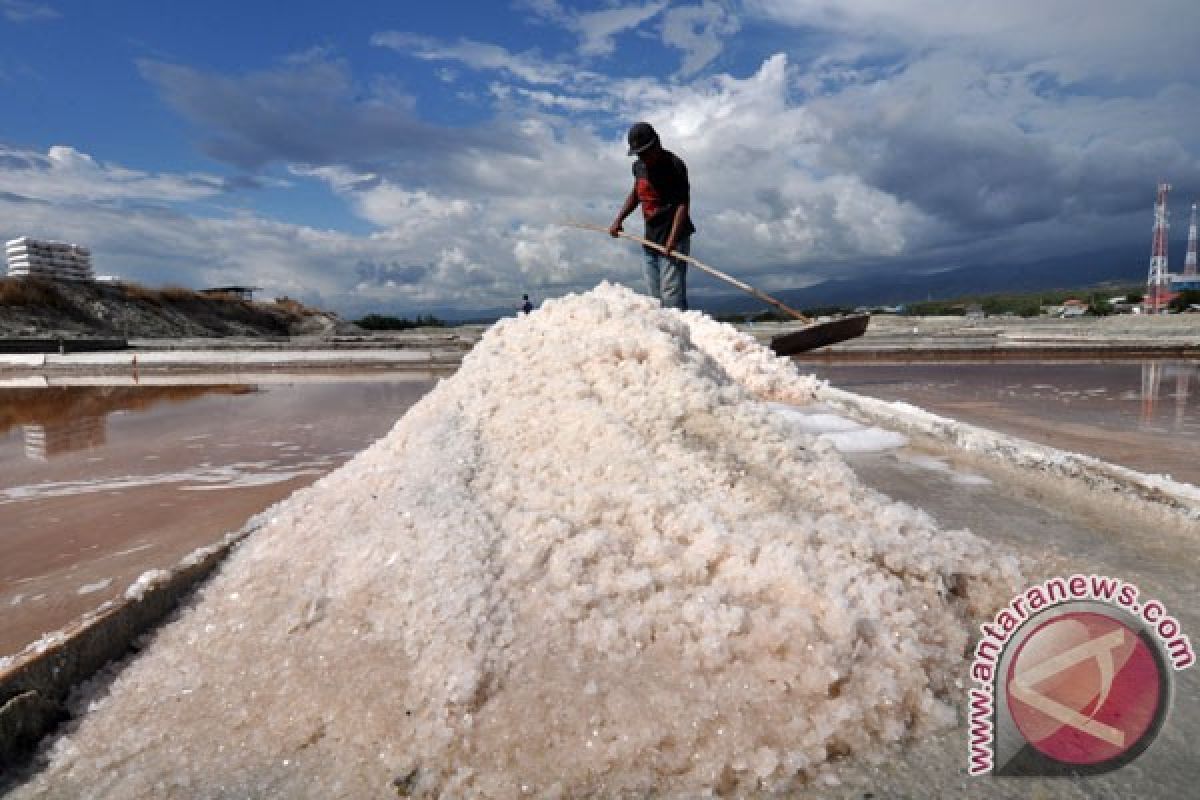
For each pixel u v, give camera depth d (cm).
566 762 99
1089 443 336
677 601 127
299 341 1503
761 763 98
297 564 156
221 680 123
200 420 506
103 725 114
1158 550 180
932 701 112
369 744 105
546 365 227
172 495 279
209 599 153
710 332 481
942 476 262
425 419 228
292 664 123
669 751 100
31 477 319
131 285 2664
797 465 180
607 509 153
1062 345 1068
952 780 98
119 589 176
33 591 176
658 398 200
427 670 113
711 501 158
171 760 105
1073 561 170
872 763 102
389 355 1165
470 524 149
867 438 329
